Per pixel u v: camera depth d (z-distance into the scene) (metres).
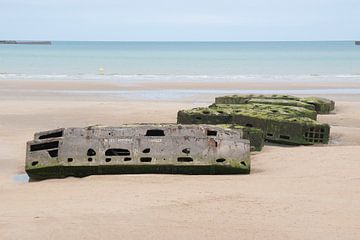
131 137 13.35
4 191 11.52
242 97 25.98
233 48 177.75
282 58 92.19
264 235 8.19
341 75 51.12
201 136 13.34
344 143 17.95
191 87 37.94
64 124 21.20
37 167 13.12
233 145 13.32
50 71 54.75
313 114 21.03
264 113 18.95
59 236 8.06
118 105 26.92
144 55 104.44
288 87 38.62
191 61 80.12
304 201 10.16
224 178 12.60
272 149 16.50
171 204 9.87
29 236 8.05
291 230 8.42
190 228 8.47
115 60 81.75
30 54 102.56
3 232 8.23
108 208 9.62
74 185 12.05
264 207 9.70
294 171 13.16
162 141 13.30
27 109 25.28
